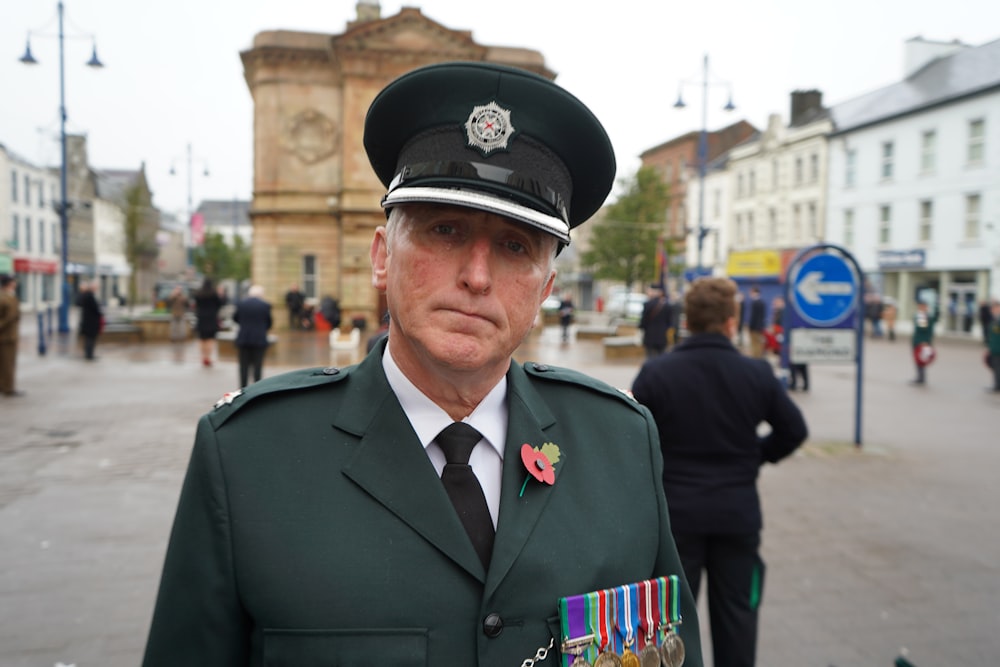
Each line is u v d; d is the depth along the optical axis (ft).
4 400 35.45
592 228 146.61
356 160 84.69
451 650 3.54
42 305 159.33
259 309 37.19
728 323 10.31
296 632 3.50
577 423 4.57
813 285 27.58
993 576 14.93
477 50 84.74
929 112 99.09
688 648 4.42
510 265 3.84
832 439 29.01
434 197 3.62
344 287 85.20
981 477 22.99
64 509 18.43
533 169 3.88
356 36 82.79
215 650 3.63
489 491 4.06
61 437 27.09
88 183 184.85
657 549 4.48
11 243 142.20
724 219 148.15
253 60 87.92
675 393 9.74
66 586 13.84
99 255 191.62
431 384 4.04
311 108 86.89
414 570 3.61
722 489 9.64
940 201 98.12
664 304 47.42
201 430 3.97
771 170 131.85
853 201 112.88
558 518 4.02
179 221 297.74
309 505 3.72
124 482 20.98
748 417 9.79
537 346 73.05
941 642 12.20
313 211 87.25
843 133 114.01
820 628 12.62
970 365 62.18
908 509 19.49
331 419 4.03
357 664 3.44
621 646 3.93
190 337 77.30
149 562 15.03
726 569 9.78
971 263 93.66
